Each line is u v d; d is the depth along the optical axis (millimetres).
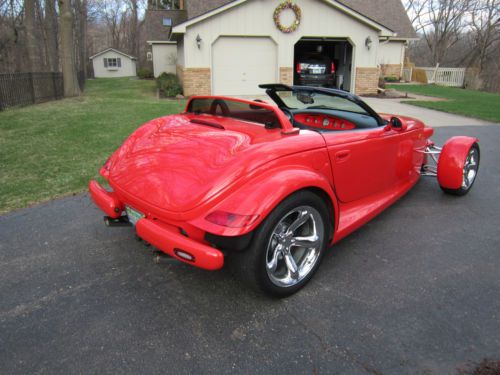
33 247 3105
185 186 2227
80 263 2875
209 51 13898
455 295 2486
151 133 2916
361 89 15633
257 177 2225
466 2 36875
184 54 13805
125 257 2963
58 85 13969
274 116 2676
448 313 2309
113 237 3285
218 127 2744
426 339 2096
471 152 4207
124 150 2867
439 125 8883
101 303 2406
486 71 34875
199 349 2033
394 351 2014
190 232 2199
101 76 44094
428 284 2609
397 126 3350
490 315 2289
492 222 3625
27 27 16094
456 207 3996
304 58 15125
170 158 2477
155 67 28000
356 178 3047
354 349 2029
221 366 1921
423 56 45375
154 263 2879
